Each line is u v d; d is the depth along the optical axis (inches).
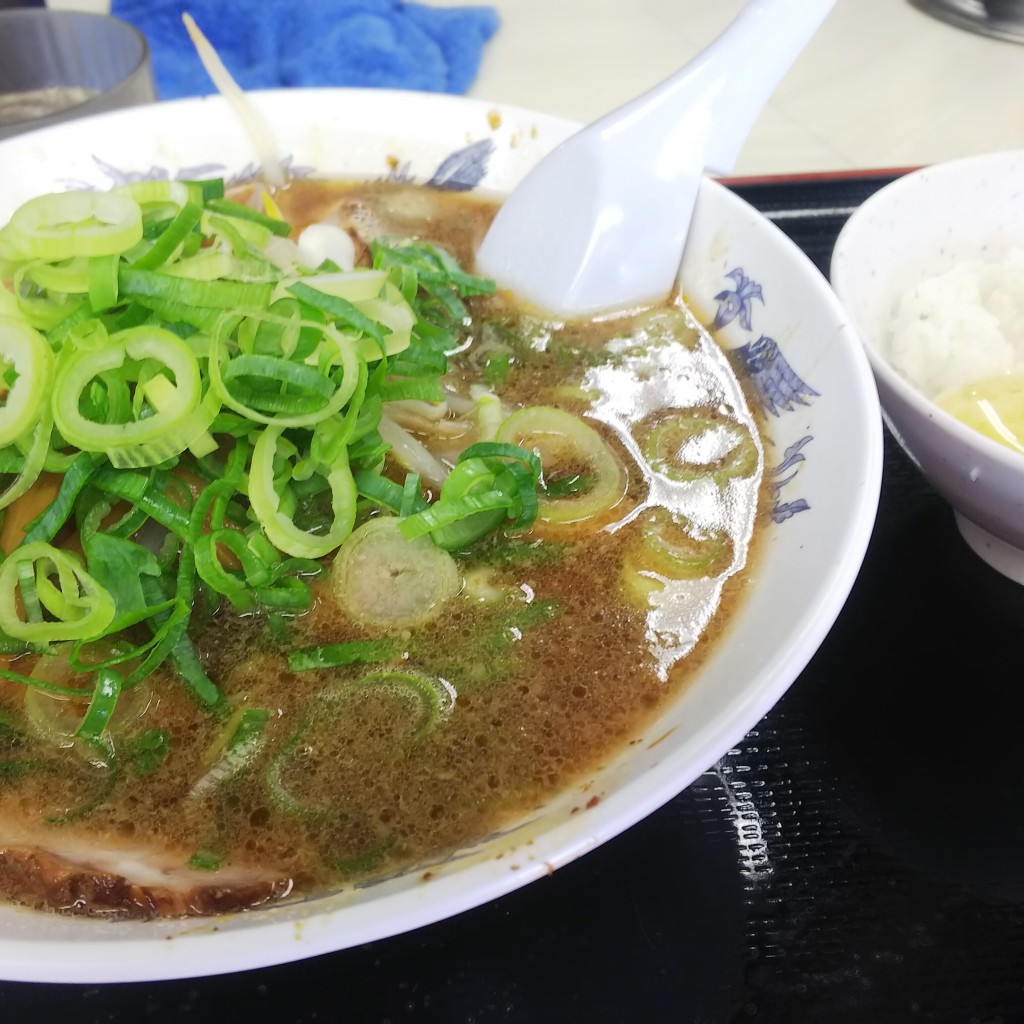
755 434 7.5
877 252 8.7
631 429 7.8
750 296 8.0
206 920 5.1
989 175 9.1
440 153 9.8
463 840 5.6
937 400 8.2
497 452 6.8
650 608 6.6
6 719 6.2
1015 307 8.7
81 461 6.4
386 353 7.0
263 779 5.9
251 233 8.0
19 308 6.9
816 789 6.6
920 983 5.8
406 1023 5.7
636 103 8.5
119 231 6.8
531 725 6.1
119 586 6.3
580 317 8.7
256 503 6.4
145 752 6.0
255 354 6.7
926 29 17.0
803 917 6.1
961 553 8.0
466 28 15.8
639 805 5.0
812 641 5.5
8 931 5.0
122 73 12.2
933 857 6.3
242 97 9.6
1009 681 7.2
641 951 5.9
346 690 6.3
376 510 7.0
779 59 8.5
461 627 6.6
